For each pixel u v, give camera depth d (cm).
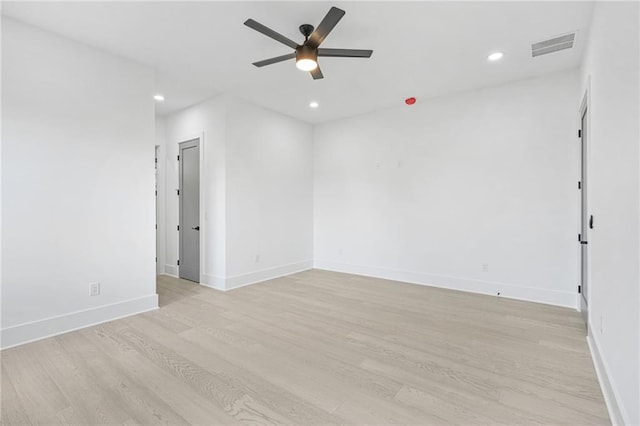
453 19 263
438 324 316
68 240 295
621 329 170
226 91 429
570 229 362
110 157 323
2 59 258
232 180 450
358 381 215
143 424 173
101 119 316
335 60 337
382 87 413
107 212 321
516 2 240
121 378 217
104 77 318
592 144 260
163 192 543
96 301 314
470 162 428
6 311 262
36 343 269
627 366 159
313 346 268
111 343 271
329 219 578
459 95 435
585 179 315
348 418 178
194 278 491
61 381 213
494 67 354
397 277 498
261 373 225
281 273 529
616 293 182
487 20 264
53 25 272
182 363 238
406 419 177
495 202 411
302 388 207
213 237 457
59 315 290
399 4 243
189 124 491
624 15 172
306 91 429
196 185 485
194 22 269
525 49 312
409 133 482
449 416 179
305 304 380
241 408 186
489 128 412
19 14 255
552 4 242
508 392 201
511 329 302
